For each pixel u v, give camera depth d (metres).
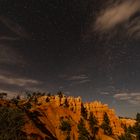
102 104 152.88
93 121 122.62
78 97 140.25
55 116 112.94
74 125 109.75
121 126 148.62
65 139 95.75
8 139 44.28
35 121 88.50
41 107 113.31
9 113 48.38
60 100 134.25
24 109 92.69
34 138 68.56
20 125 49.59
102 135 118.12
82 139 97.88
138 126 131.25
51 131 94.44
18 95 121.44
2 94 95.75
